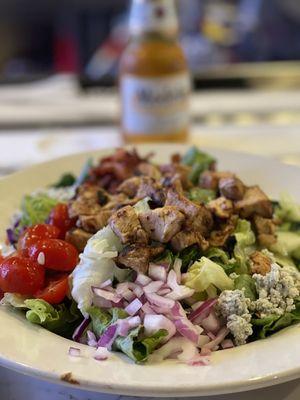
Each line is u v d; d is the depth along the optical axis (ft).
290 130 1.45
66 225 0.79
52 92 1.79
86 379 0.52
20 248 0.73
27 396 0.60
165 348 0.58
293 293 0.65
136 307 0.63
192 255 0.70
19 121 1.53
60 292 0.67
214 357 0.57
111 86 1.80
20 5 2.67
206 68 1.96
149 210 0.71
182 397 0.57
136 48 1.18
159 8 1.16
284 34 2.34
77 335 0.64
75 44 2.68
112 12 2.64
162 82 1.18
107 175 0.94
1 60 2.72
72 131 1.46
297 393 0.58
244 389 0.52
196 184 0.94
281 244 0.79
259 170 0.97
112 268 0.67
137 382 0.51
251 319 0.64
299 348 0.57
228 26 2.25
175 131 1.23
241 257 0.73
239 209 0.81
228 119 1.54
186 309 0.65
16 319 0.63
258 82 1.85
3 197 0.90
